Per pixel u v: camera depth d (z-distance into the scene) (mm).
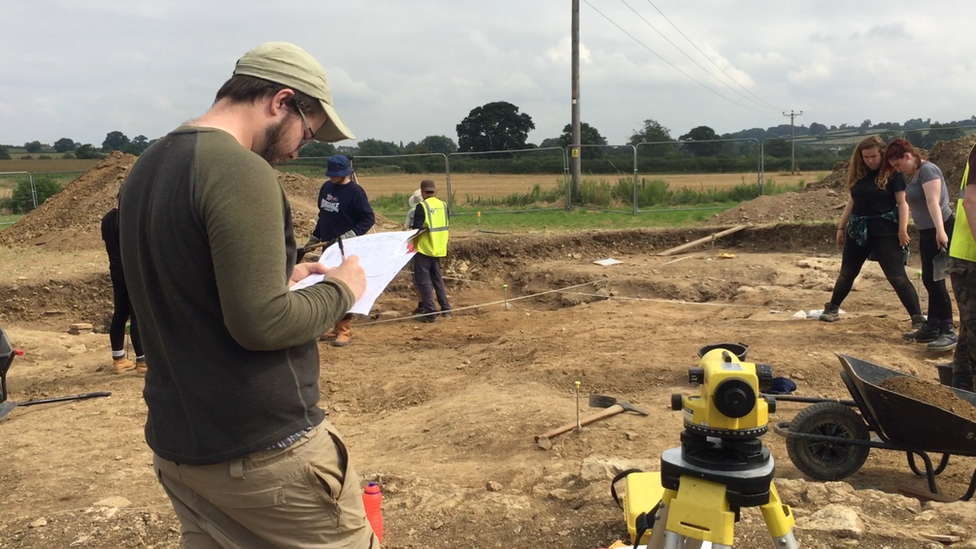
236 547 2174
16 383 7949
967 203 4641
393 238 2506
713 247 14453
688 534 2211
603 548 3467
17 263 13102
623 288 11633
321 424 2170
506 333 9578
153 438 2139
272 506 2066
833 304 8352
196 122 2051
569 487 4262
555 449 5184
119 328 7977
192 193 1862
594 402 5836
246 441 2006
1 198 23891
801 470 4652
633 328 8625
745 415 2131
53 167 54312
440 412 6316
